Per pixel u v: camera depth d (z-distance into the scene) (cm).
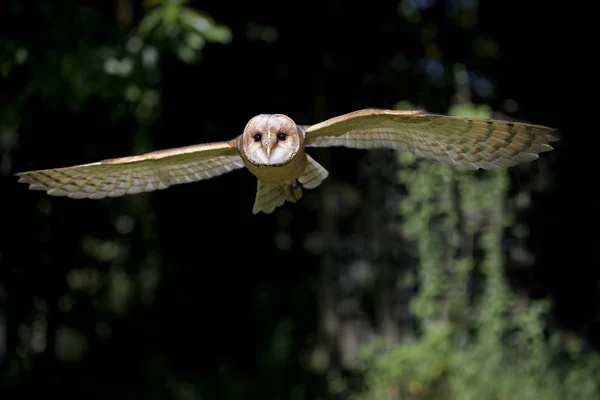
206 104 1459
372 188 1466
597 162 1480
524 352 1359
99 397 1559
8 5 1162
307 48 1490
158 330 1666
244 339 1666
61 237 1435
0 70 1135
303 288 1673
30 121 1304
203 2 1385
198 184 1555
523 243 1410
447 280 1358
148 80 1180
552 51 1580
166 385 1609
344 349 1516
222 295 1641
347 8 1492
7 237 1352
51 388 1442
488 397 1295
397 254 1430
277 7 1447
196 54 1191
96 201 1469
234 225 1596
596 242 1445
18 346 1382
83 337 1642
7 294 1366
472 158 511
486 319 1343
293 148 494
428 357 1321
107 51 1155
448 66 1525
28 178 543
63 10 1180
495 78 1609
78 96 1136
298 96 1515
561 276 1431
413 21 1528
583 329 1430
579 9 1548
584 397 1332
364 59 1517
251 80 1473
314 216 1617
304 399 1569
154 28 1173
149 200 1582
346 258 1528
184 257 1617
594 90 1541
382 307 1438
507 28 1603
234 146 522
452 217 1357
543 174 1449
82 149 1389
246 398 1593
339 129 511
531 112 1591
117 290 1770
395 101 1521
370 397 1363
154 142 1461
